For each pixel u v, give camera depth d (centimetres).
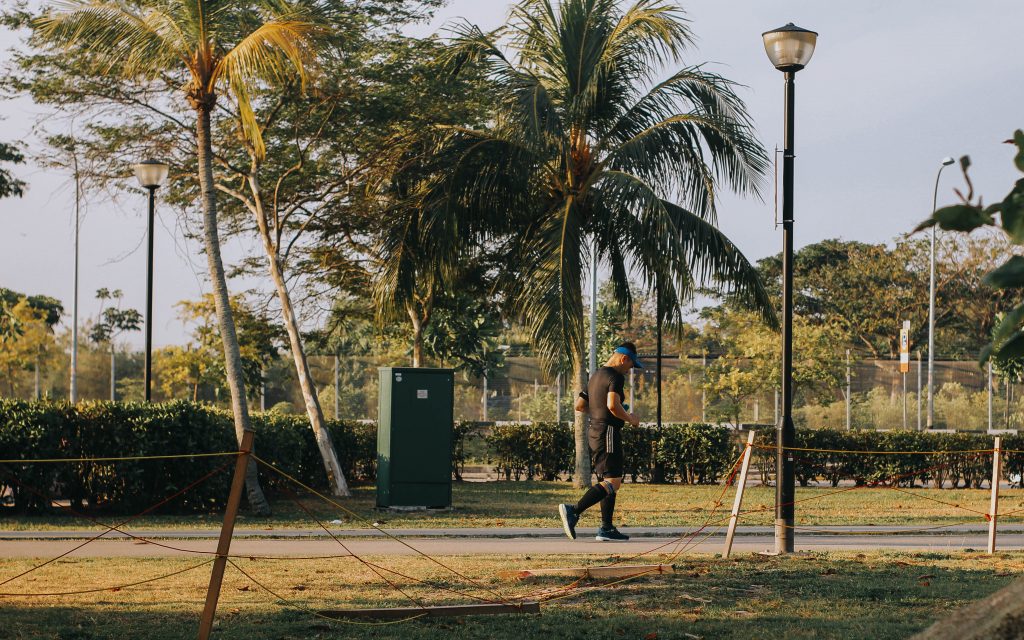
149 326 1833
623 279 2166
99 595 801
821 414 3709
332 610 727
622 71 2020
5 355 4134
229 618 705
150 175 1794
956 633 268
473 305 2677
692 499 1869
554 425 2341
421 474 1605
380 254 2022
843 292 6009
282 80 1652
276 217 1911
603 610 767
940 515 1617
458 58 1969
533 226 2073
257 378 3000
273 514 1523
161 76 1709
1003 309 5722
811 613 754
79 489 1491
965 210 204
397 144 1938
